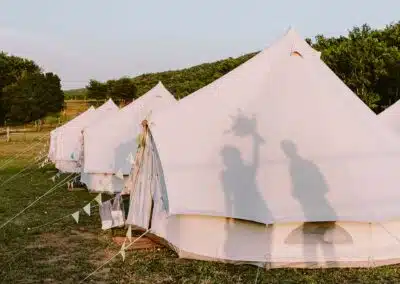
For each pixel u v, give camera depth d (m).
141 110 17.66
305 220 7.10
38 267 7.61
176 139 8.75
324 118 8.43
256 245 7.50
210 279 6.93
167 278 7.04
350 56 27.33
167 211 7.81
